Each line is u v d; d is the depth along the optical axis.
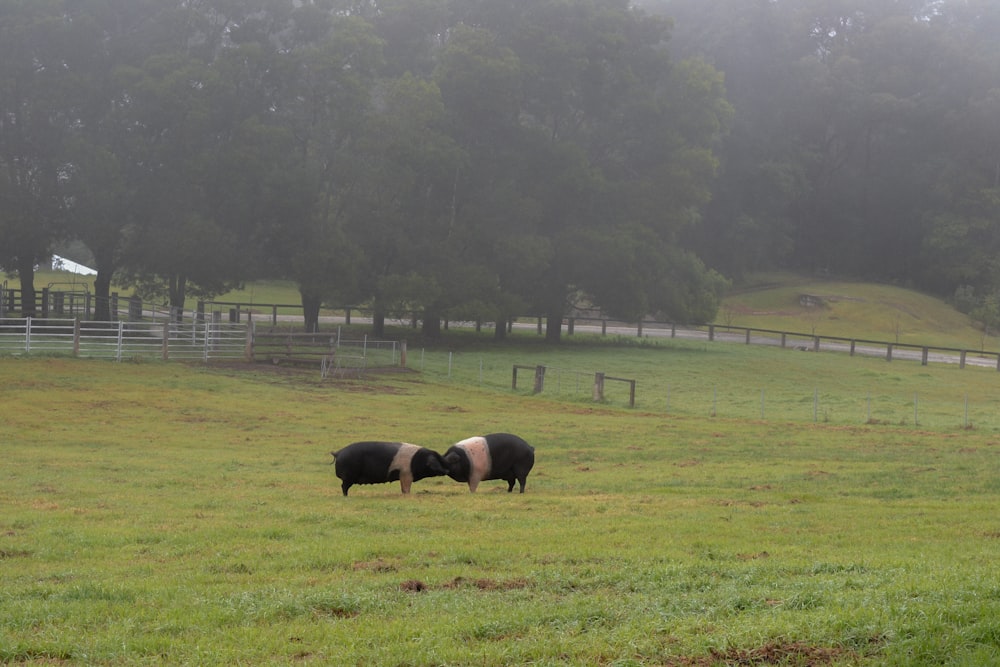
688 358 54.50
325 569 10.33
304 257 52.25
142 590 9.20
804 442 25.73
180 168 51.16
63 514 13.89
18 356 36.44
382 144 53.91
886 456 22.95
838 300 89.94
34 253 51.16
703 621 7.58
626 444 25.06
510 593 8.98
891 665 6.60
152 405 29.81
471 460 16.50
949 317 88.44
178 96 49.31
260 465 20.34
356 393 35.47
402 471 16.14
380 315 57.28
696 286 62.94
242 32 55.12
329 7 58.09
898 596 7.97
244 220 52.47
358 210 55.62
